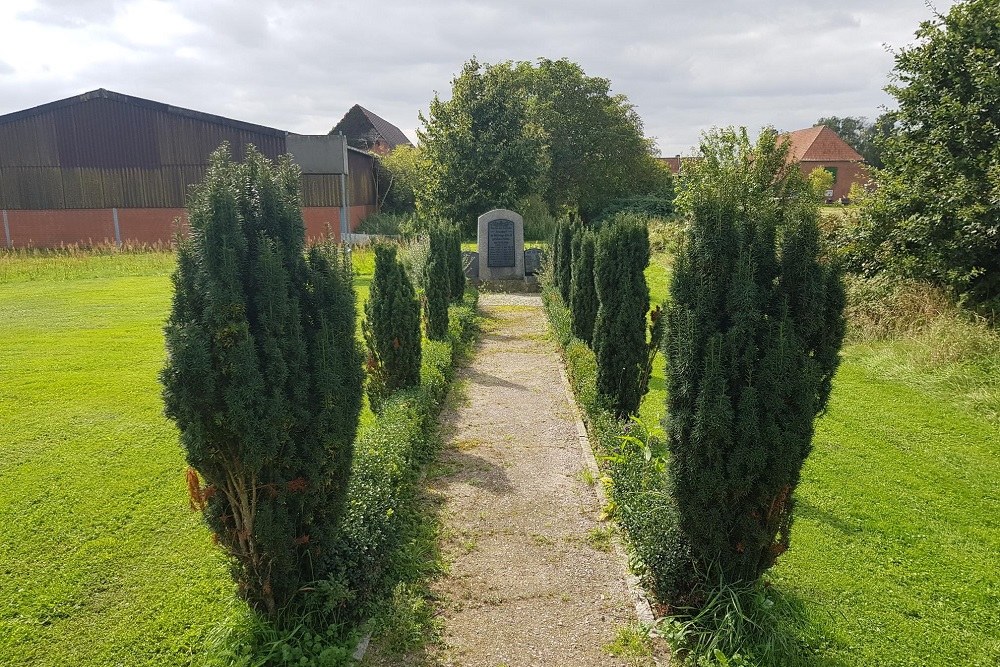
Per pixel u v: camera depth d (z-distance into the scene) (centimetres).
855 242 1317
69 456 662
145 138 3014
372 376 759
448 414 841
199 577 461
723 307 393
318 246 409
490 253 2047
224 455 353
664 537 447
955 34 1190
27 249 2975
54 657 383
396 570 468
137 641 397
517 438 758
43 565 473
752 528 393
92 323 1342
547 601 449
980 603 445
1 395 860
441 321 1098
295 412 367
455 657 392
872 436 748
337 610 404
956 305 1118
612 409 729
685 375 396
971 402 836
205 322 339
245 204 369
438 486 625
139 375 960
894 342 1081
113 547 497
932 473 653
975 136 1145
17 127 2966
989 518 564
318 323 388
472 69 3147
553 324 1304
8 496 574
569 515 571
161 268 2211
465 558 502
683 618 412
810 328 390
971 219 1070
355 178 3438
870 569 483
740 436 379
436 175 3228
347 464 405
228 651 362
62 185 3022
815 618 424
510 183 3184
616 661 390
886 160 1321
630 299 717
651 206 3959
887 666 386
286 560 375
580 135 4303
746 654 376
